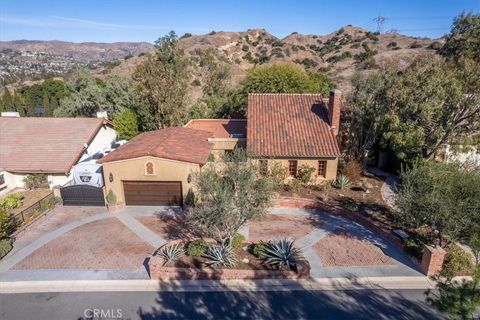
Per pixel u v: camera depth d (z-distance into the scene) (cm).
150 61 3812
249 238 1833
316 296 1382
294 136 2575
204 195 1498
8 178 2738
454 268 1497
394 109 2383
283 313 1288
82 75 5228
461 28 4466
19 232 1947
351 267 1573
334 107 2580
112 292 1422
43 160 2761
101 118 3322
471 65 2211
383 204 2238
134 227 2006
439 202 1349
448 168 1491
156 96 3769
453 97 2066
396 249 1730
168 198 2277
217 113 4688
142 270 1574
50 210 2250
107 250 1756
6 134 3033
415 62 2605
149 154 2116
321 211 2191
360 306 1323
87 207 2298
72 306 1344
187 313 1295
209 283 1467
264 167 2444
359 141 2819
